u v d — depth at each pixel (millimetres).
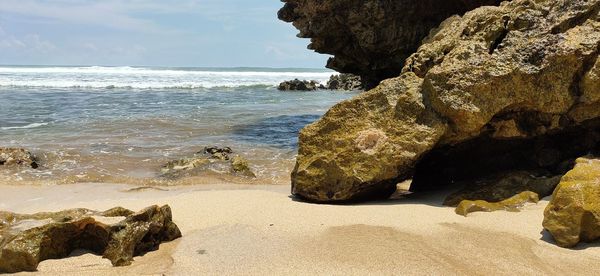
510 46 5250
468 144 5570
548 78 4977
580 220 3861
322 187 5461
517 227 4387
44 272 3629
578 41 4949
